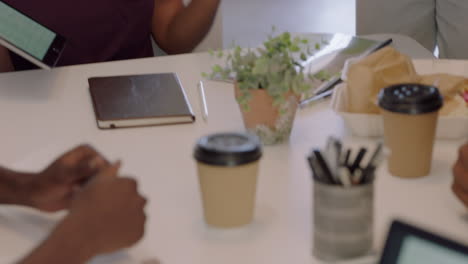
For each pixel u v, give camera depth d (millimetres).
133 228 820
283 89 1080
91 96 1401
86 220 788
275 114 1113
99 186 803
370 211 770
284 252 820
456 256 679
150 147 1157
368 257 773
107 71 1629
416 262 697
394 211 904
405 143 974
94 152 917
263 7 5445
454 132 1126
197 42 2197
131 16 2061
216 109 1343
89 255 790
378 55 1238
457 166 882
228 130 1234
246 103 1104
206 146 848
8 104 1413
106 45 2055
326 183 759
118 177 819
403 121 958
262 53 1135
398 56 1246
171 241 855
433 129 976
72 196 916
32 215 948
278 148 1131
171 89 1401
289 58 1114
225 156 832
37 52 1396
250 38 4656
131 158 1111
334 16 5180
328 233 776
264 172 1040
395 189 968
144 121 1256
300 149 1126
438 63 1544
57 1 1969
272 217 904
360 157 776
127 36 2068
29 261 761
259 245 838
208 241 853
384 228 855
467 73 1471
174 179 1029
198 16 2139
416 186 977
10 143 1202
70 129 1258
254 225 884
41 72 1635
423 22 2516
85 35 2012
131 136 1212
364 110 1151
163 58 1729
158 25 2227
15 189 947
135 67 1656
